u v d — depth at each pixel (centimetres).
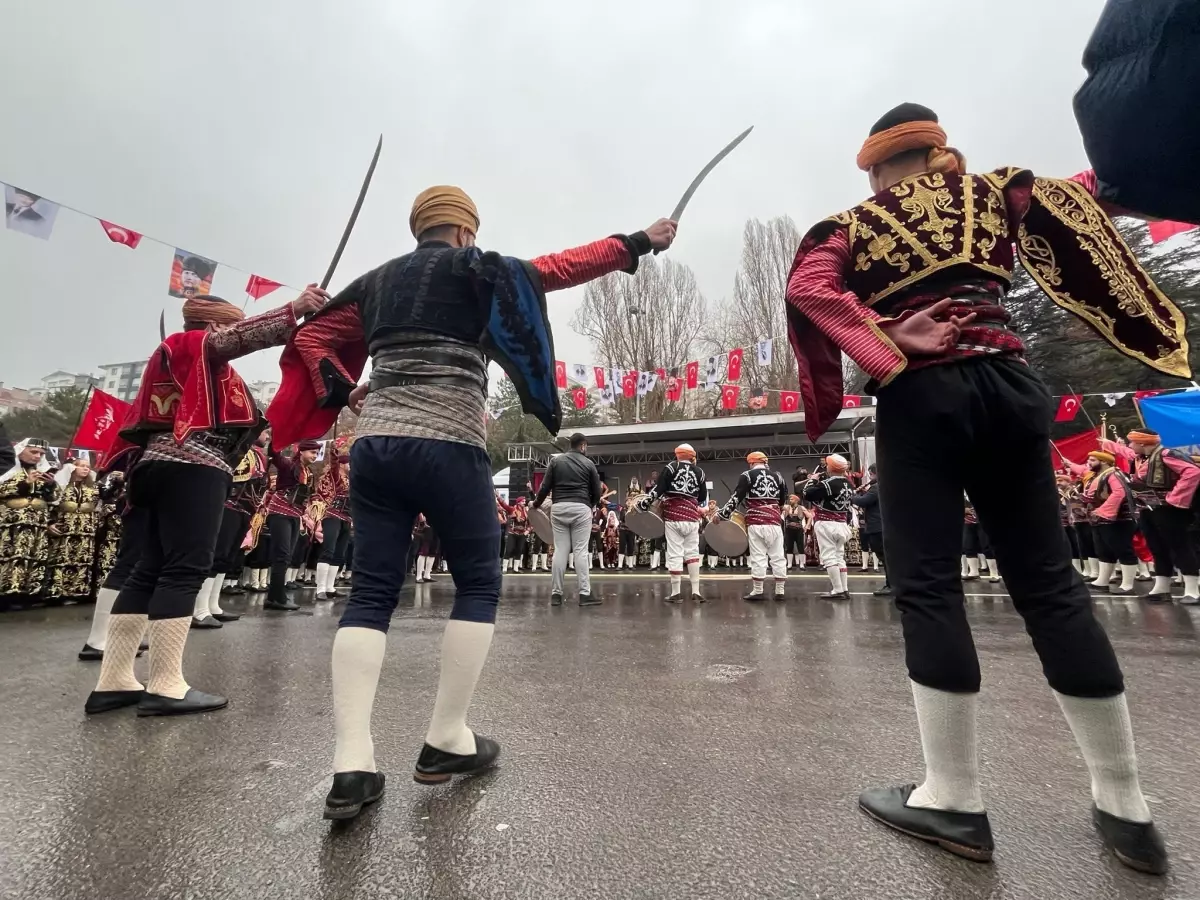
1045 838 152
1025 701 272
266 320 246
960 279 155
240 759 205
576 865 140
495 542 196
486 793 177
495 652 388
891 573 164
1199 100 105
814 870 138
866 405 1608
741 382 2591
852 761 201
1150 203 115
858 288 165
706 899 127
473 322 187
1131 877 134
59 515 725
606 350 2750
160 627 259
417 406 179
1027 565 156
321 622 544
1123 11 115
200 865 140
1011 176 165
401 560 184
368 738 169
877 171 182
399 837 152
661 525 844
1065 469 1043
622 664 352
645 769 195
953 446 153
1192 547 685
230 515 529
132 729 237
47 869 139
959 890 130
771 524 739
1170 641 430
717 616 572
